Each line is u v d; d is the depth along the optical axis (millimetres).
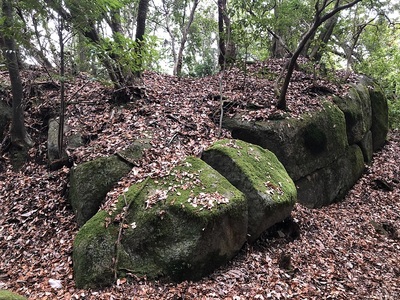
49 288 2424
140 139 3633
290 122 4422
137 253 2572
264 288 2496
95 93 4852
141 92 4582
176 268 2508
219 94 4934
